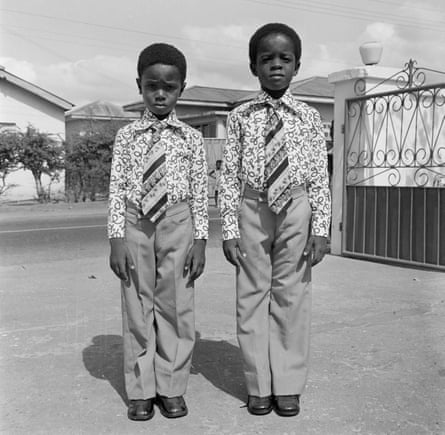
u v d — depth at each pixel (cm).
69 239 995
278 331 301
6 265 729
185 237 289
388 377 339
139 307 291
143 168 284
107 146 2083
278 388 295
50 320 464
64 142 2073
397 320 455
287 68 286
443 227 642
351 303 508
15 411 299
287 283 294
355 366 357
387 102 709
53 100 2428
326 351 384
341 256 757
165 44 290
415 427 278
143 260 288
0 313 485
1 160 1991
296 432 274
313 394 317
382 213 707
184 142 291
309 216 293
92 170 2045
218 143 1891
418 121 735
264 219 290
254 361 296
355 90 728
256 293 297
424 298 525
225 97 2562
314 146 295
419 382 332
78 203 1923
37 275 654
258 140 288
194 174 296
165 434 273
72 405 306
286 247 290
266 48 284
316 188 297
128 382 294
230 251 295
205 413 296
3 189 2161
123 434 274
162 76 284
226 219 297
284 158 284
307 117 293
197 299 529
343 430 276
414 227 672
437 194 646
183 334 296
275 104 290
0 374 349
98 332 431
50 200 2072
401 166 700
